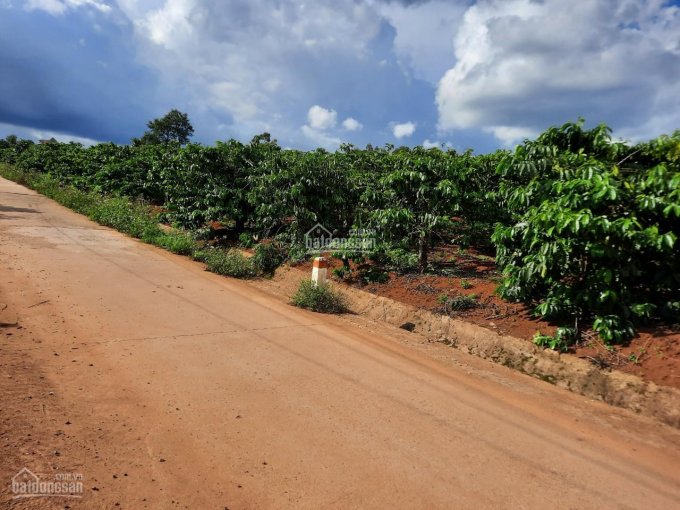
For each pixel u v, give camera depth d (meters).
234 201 11.22
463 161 8.46
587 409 4.14
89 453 2.67
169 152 15.73
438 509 2.53
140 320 5.28
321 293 7.14
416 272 8.34
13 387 3.29
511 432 3.54
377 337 5.88
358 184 10.19
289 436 3.14
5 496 2.21
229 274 8.98
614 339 4.79
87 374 3.71
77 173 21.73
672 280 4.75
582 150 5.47
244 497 2.46
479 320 6.07
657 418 3.96
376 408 3.73
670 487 2.98
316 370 4.43
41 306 5.23
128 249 9.64
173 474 2.59
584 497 2.78
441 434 3.40
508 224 8.59
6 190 18.64
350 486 2.65
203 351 4.57
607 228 4.33
